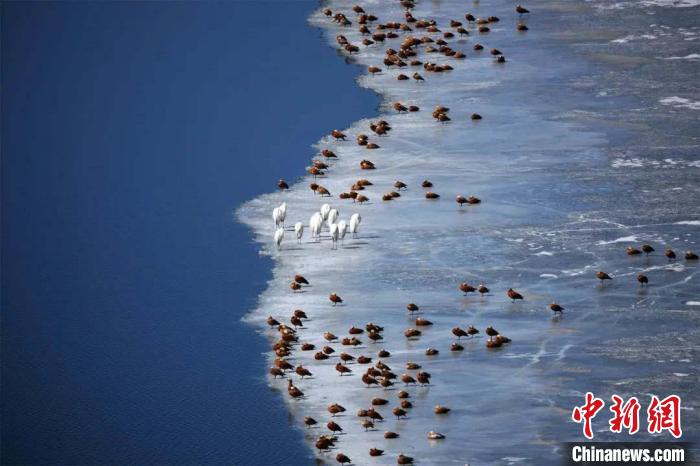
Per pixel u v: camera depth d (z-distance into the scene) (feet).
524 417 648.79
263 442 644.69
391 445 628.69
